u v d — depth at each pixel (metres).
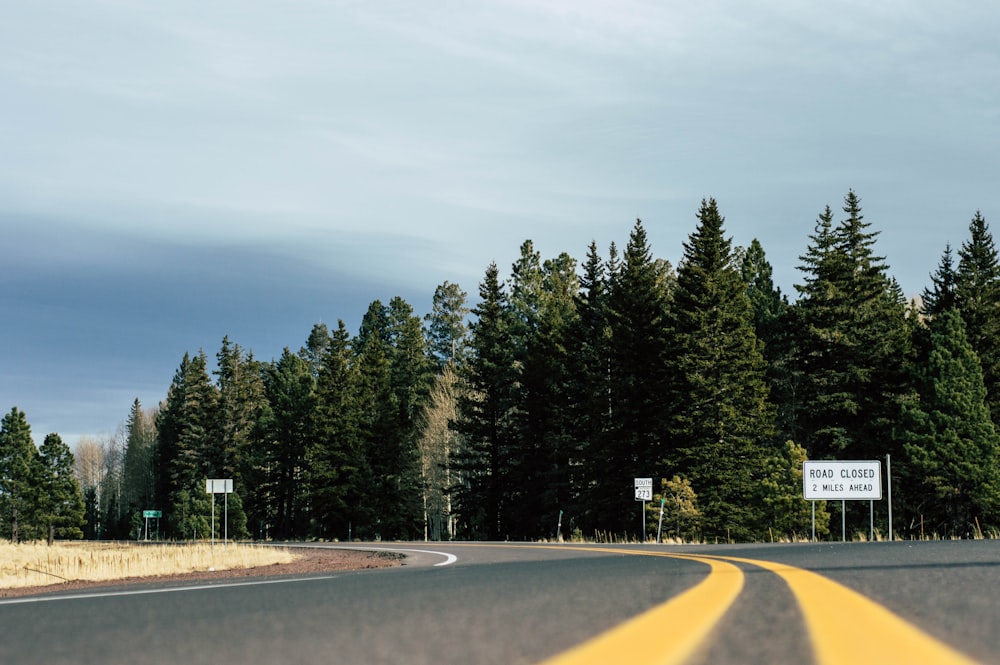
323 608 5.48
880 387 52.53
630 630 3.66
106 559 25.19
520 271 95.56
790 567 9.38
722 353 48.56
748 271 85.12
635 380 54.31
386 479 73.00
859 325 53.28
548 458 61.75
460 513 68.94
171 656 3.46
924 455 45.56
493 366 66.00
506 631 3.93
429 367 97.31
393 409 75.19
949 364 46.69
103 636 4.29
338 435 72.75
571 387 61.34
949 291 61.88
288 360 117.44
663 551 20.86
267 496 96.62
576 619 4.36
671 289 61.97
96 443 155.62
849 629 3.65
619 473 53.91
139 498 130.12
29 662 3.39
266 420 98.75
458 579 8.69
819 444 53.62
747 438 48.03
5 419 92.62
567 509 58.75
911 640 3.30
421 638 3.77
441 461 75.19
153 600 7.15
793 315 57.91
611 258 66.81
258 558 26.39
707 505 45.62
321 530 82.56
